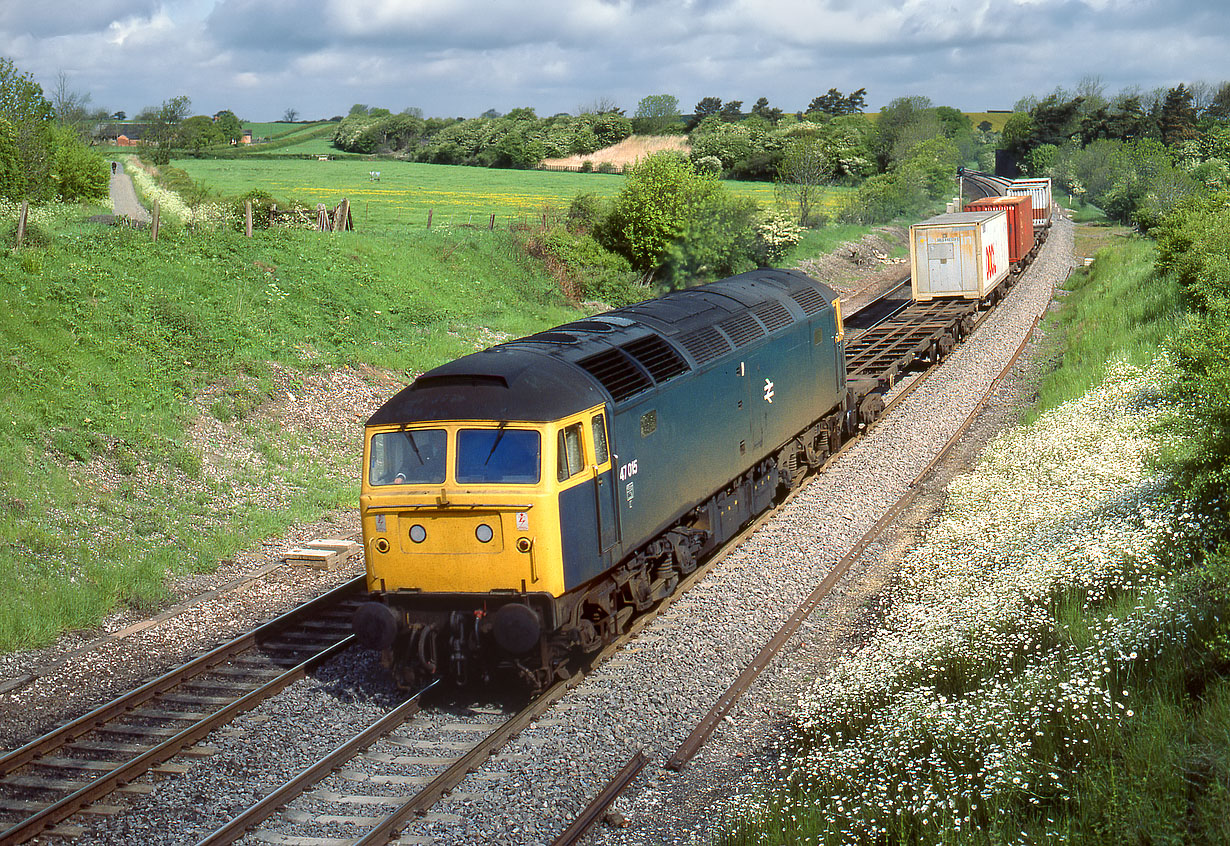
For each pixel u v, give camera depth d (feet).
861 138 322.55
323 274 95.71
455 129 391.04
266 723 34.19
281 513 57.31
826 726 31.40
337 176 289.53
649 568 42.65
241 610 45.16
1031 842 22.56
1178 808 22.40
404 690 36.06
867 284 151.02
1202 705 25.80
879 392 82.07
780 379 54.95
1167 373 60.03
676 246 131.13
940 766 26.18
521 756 31.14
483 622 34.32
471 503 34.04
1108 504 42.96
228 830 26.84
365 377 78.64
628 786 29.53
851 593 43.62
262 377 72.28
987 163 437.99
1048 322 109.60
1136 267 121.49
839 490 58.03
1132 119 359.05
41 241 81.15
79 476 54.70
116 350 67.97
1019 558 40.22
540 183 276.21
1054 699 27.73
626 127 394.32
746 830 25.67
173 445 60.64
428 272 107.86
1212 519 37.06
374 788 29.55
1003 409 75.10
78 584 45.44
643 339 43.32
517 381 35.68
